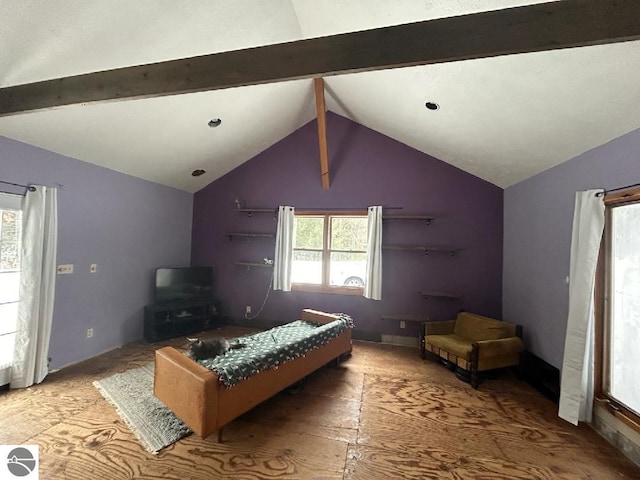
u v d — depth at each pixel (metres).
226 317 5.19
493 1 1.79
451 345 3.33
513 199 3.91
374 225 4.41
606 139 2.35
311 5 2.49
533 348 3.35
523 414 2.54
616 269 2.34
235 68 1.75
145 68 1.90
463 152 3.80
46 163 3.06
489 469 1.89
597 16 1.31
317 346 3.04
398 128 4.10
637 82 1.82
